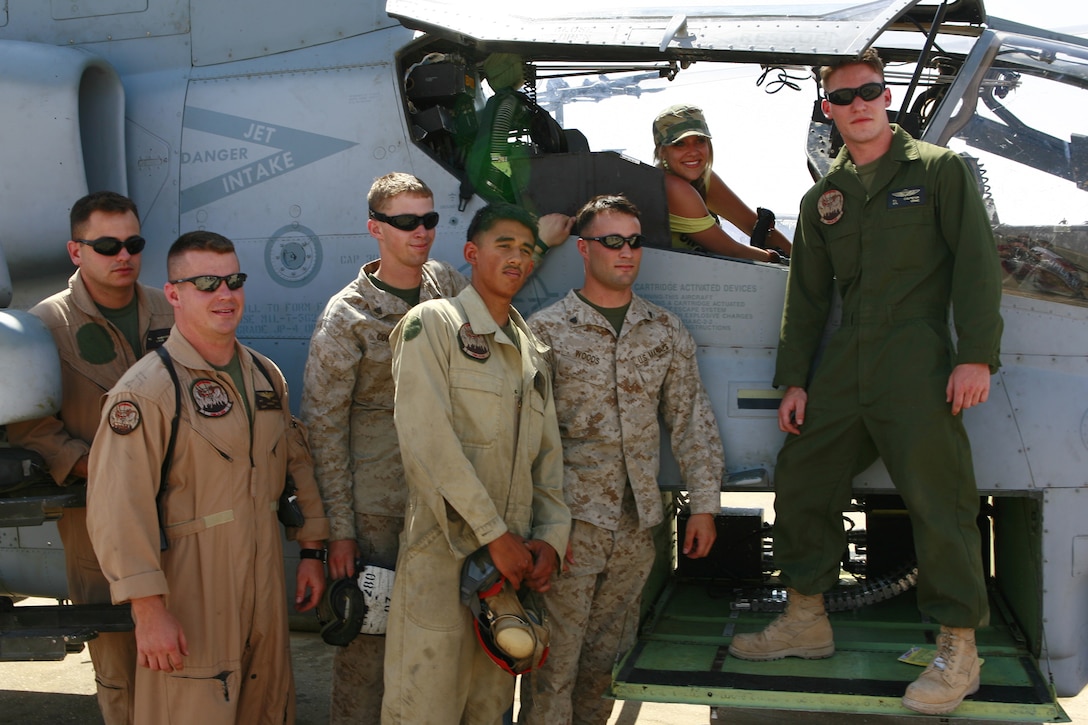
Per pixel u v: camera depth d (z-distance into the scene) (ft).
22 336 8.77
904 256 8.82
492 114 11.43
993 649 9.71
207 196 11.72
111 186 11.84
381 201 9.11
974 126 10.16
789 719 12.05
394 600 8.49
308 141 11.39
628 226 9.08
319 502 9.09
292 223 11.40
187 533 8.21
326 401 9.12
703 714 12.28
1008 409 9.51
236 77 11.84
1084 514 9.39
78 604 9.39
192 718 8.15
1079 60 10.00
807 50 9.00
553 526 8.59
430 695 8.27
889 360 8.82
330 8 11.71
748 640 9.68
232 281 8.26
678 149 11.60
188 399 8.19
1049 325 9.64
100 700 9.63
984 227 8.52
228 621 8.30
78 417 9.47
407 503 8.71
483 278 8.45
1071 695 9.47
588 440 9.34
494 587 8.09
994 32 10.36
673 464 10.07
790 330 9.52
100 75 11.85
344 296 9.28
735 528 12.75
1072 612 9.44
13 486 8.76
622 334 9.32
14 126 11.43
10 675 13.67
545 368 8.84
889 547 12.30
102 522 7.79
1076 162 9.84
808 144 13.50
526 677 9.45
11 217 11.51
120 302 9.61
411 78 11.59
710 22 10.05
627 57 10.59
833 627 10.59
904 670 9.26
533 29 10.36
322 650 14.34
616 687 9.02
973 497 8.75
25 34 12.85
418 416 8.10
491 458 8.36
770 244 13.58
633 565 9.54
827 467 9.29
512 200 10.96
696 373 9.77
